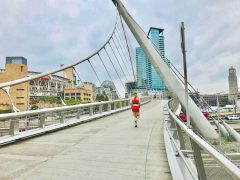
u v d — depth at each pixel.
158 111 23.11
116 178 4.61
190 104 16.78
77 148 7.26
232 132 16.44
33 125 10.50
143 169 5.13
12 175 4.77
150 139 8.51
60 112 12.30
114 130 10.98
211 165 2.67
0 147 7.52
